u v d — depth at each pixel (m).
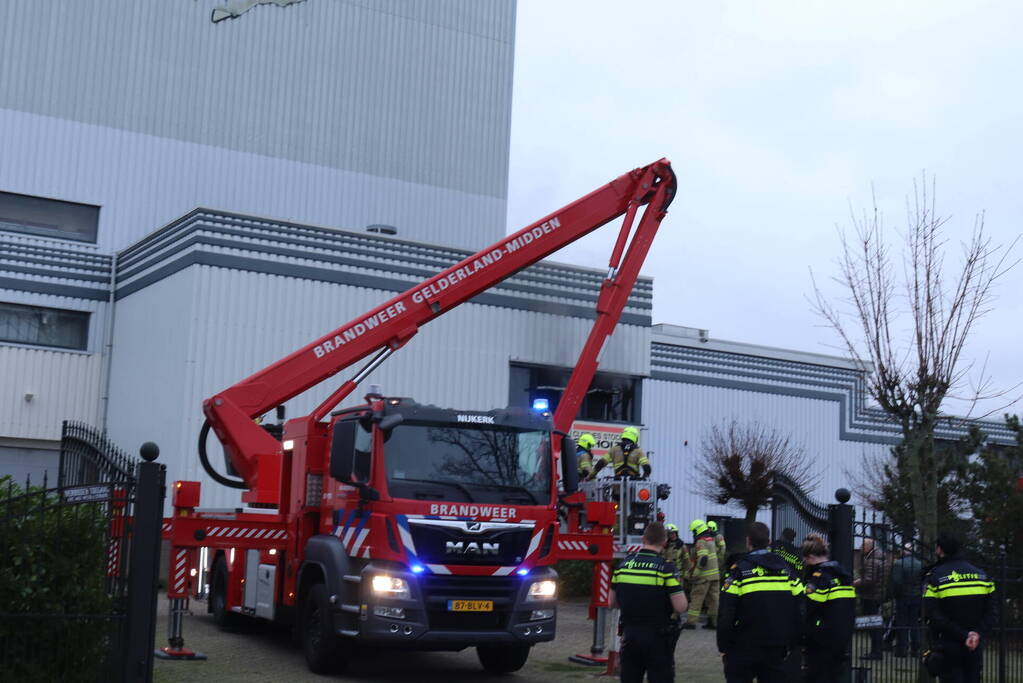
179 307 23.08
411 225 31.39
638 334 27.03
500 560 11.67
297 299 23.59
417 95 31.89
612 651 12.73
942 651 10.63
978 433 19.72
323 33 30.69
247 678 11.75
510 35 33.66
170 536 13.43
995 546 18.52
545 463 12.27
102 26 27.94
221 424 14.73
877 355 13.33
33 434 25.86
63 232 27.22
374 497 11.52
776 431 32.72
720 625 9.06
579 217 17.73
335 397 15.16
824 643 10.13
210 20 29.20
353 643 12.11
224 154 29.05
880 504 21.27
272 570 13.87
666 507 30.62
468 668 13.27
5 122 26.66
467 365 25.06
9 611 9.14
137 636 9.46
